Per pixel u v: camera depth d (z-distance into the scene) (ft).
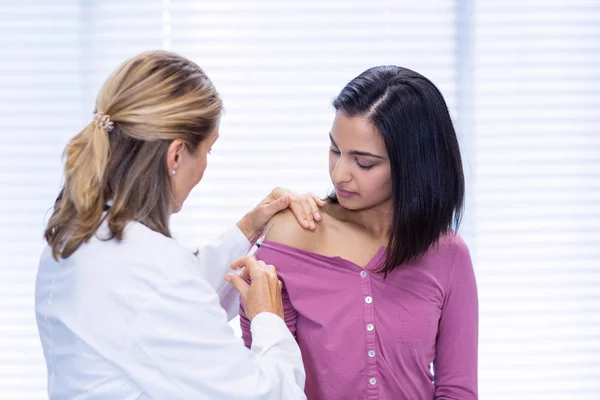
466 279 4.41
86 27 6.68
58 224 3.26
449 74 6.72
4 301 6.74
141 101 3.22
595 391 6.91
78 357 3.08
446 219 4.10
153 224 3.31
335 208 4.41
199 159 3.46
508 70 6.74
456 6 6.70
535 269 6.79
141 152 3.24
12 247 6.74
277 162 6.72
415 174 3.88
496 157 6.75
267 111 6.68
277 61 6.68
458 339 4.35
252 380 3.15
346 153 3.92
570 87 6.76
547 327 6.86
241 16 6.68
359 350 4.04
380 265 4.14
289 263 4.10
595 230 6.80
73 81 6.70
